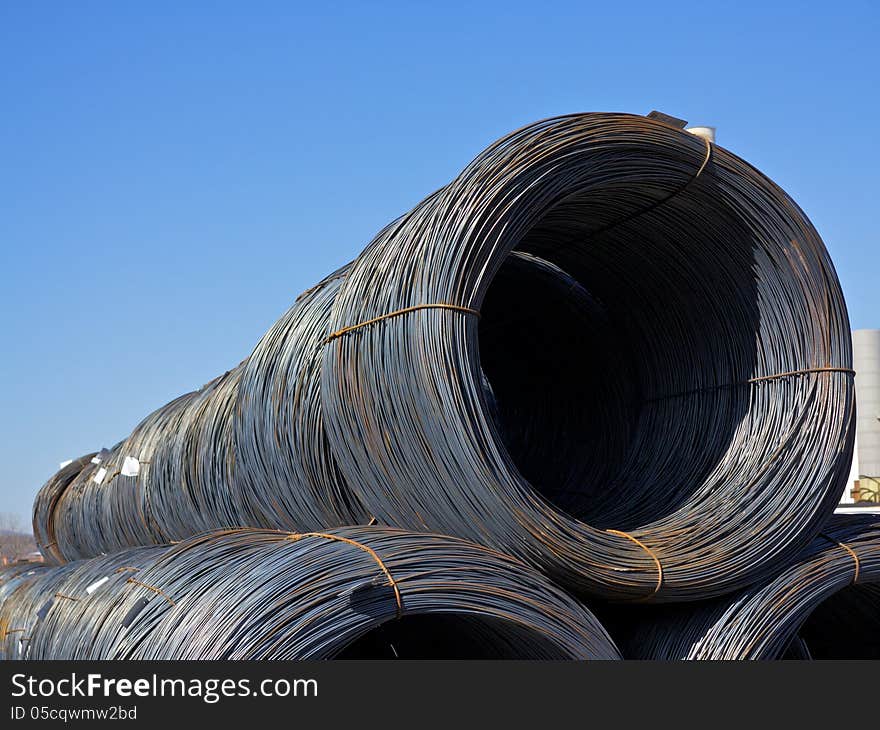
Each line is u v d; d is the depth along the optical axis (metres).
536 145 4.07
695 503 4.56
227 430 5.75
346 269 5.44
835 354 4.64
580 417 6.28
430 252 3.93
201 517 6.13
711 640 4.23
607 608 4.70
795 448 4.53
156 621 3.69
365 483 4.28
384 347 4.02
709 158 4.48
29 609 7.57
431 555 3.58
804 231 4.65
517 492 3.79
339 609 3.35
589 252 5.27
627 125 4.28
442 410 3.76
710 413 5.05
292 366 4.87
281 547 3.81
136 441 7.68
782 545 4.43
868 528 4.91
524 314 6.23
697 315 5.11
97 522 8.76
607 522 4.79
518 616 3.62
